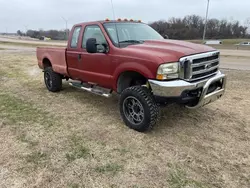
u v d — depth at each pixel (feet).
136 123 12.96
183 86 11.07
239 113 15.51
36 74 30.12
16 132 12.80
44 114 15.56
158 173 9.32
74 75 17.63
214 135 12.45
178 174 9.24
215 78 12.46
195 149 11.07
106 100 18.60
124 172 9.37
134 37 15.11
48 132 12.84
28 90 21.88
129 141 11.84
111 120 14.52
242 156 10.47
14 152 10.77
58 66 19.13
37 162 10.00
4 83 24.72
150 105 11.91
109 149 11.07
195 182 8.77
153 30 17.31
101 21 15.07
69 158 10.32
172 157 10.41
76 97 19.51
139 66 11.95
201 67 12.21
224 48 91.40
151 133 12.71
